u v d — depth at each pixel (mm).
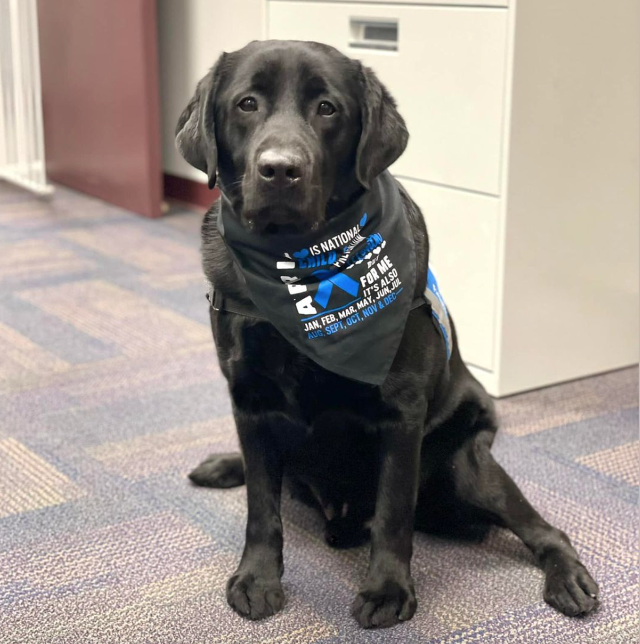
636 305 2791
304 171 1450
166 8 4617
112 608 1636
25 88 4883
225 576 1744
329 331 1543
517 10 2283
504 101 2365
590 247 2627
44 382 2688
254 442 1676
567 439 2334
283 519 1967
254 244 1554
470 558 1813
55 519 1939
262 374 1603
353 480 1727
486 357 2598
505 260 2479
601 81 2484
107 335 3070
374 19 2658
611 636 1555
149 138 4504
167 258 3957
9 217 4629
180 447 2287
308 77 1521
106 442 2311
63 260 3910
